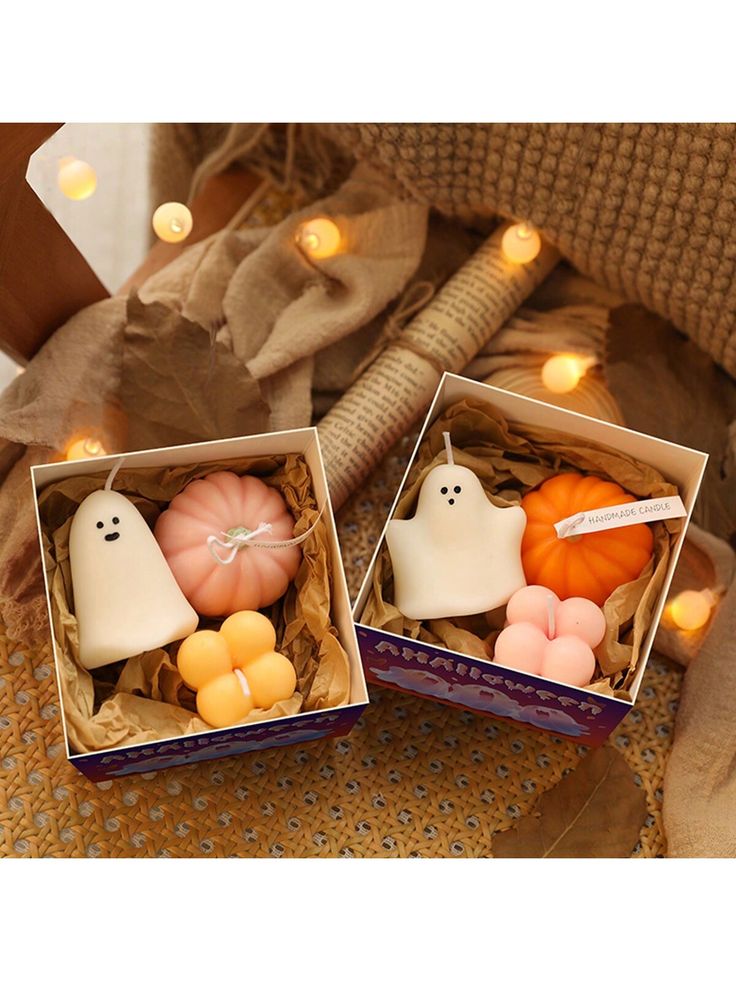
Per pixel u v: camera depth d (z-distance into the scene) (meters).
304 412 1.21
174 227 1.15
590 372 1.25
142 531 0.99
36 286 1.12
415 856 1.10
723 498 1.20
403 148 1.20
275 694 0.97
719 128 1.07
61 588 1.00
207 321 1.23
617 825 1.09
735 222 1.11
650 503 1.03
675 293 1.19
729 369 1.22
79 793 1.08
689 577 1.18
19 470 1.15
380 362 1.22
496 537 1.03
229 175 1.36
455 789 1.12
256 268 1.25
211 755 1.03
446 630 1.04
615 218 1.17
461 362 1.23
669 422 1.21
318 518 1.01
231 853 1.08
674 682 1.17
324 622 1.01
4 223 1.02
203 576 1.02
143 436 1.16
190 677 0.97
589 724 1.01
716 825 1.07
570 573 1.05
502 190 1.21
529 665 0.98
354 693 0.98
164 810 1.09
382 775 1.12
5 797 1.08
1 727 1.10
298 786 1.11
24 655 1.13
